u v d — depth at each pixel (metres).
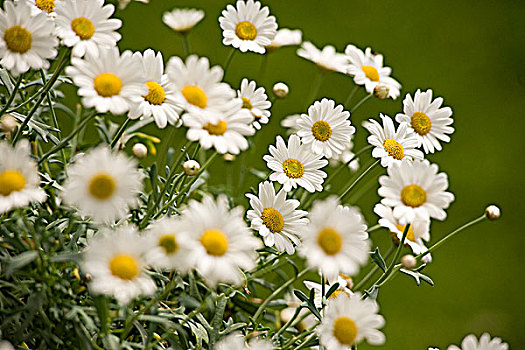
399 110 2.05
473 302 1.68
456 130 2.11
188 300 1.04
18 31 1.02
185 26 1.23
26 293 1.02
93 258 0.99
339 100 2.04
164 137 1.66
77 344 1.03
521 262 1.80
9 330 1.04
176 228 1.00
